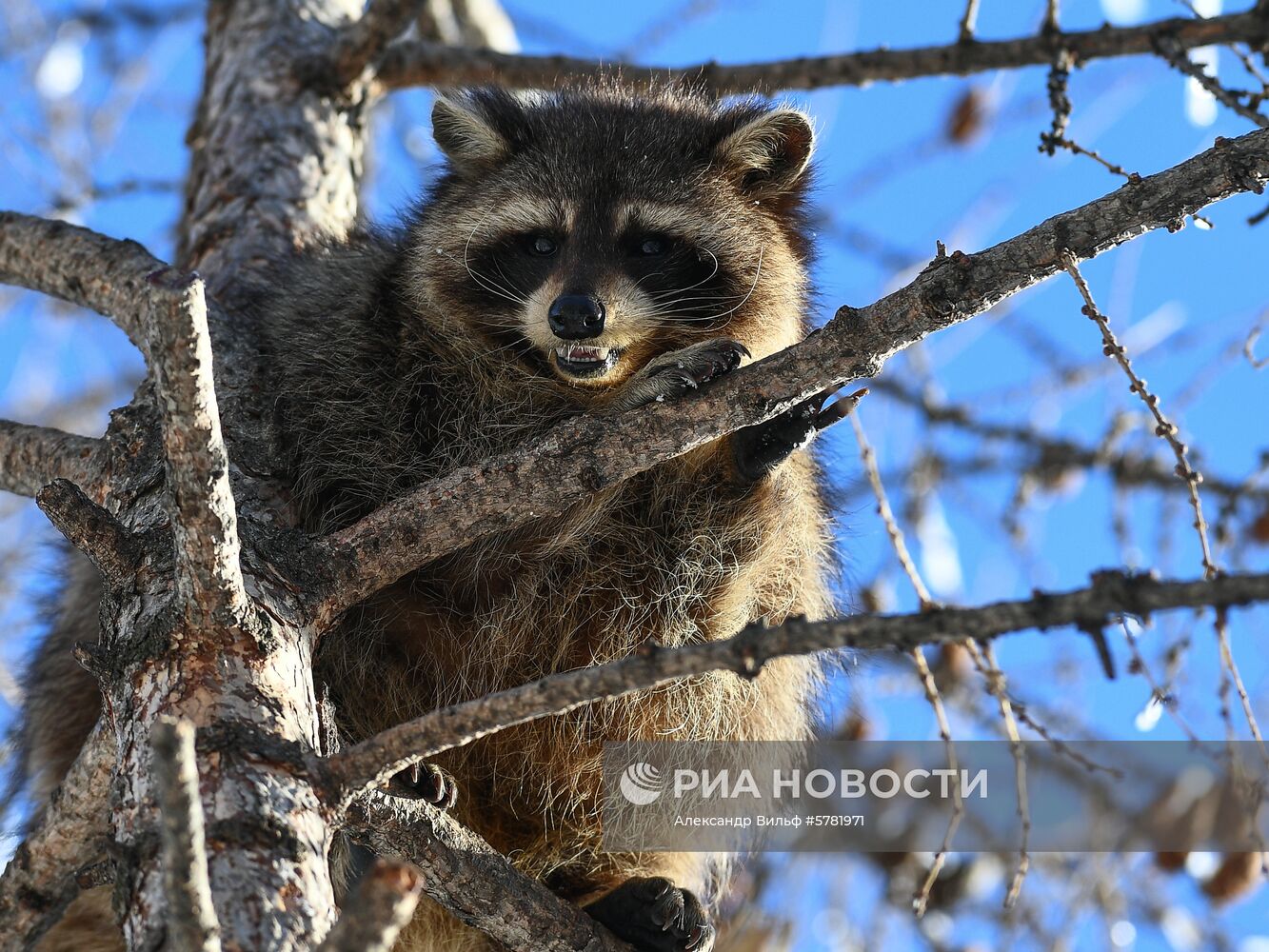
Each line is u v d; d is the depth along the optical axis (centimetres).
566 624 805
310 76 1030
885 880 1031
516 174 930
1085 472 1091
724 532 827
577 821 810
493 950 788
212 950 368
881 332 574
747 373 592
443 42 1270
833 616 930
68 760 851
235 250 922
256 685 506
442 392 853
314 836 465
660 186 920
